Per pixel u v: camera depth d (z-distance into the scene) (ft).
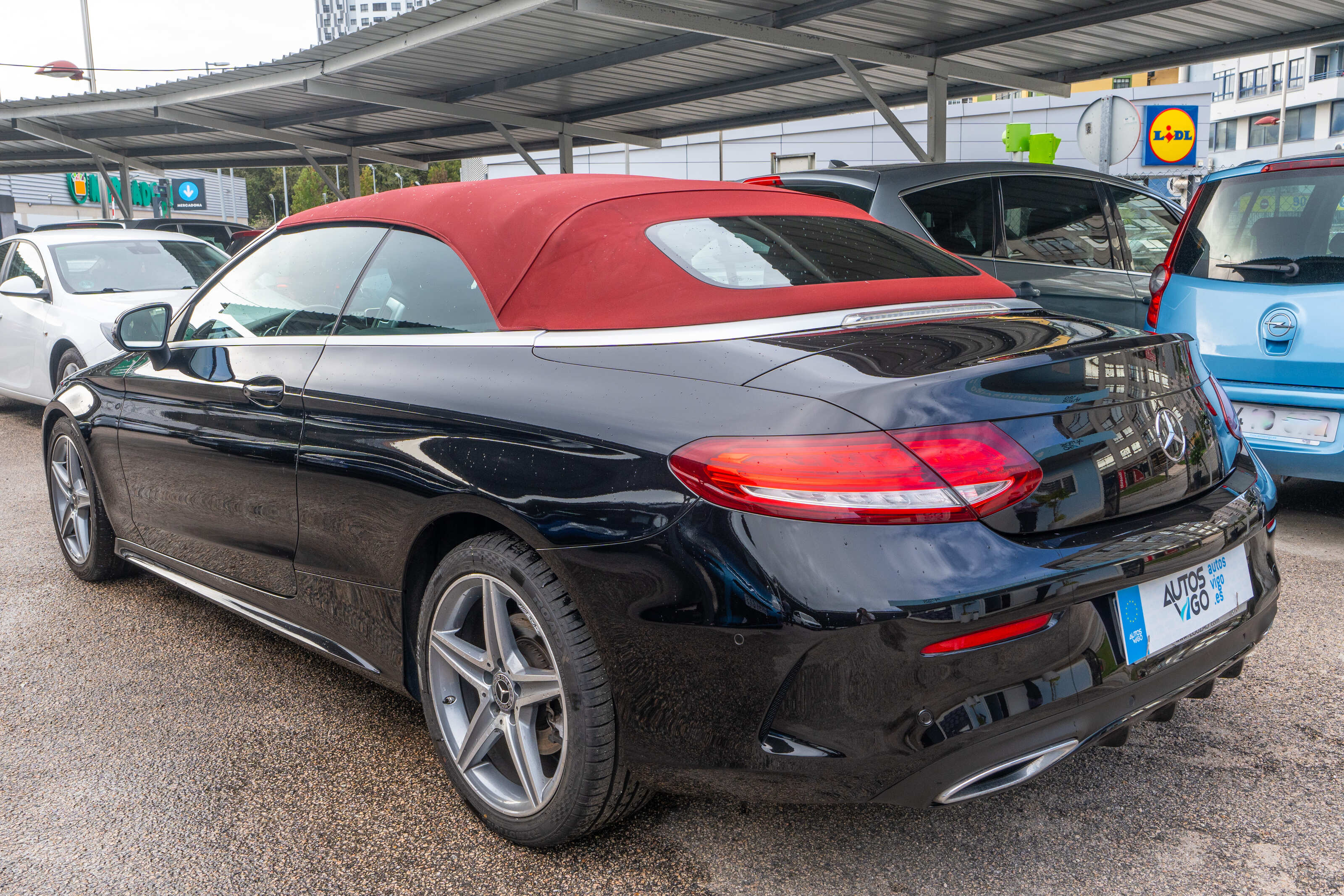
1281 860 7.06
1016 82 39.60
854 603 5.68
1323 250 14.47
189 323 11.00
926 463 5.76
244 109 54.13
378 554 8.13
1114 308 19.16
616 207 8.11
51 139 65.26
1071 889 6.79
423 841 7.52
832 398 5.96
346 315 9.02
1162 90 113.39
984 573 5.78
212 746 9.06
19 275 26.50
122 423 11.53
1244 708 9.45
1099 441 6.43
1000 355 6.44
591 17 33.94
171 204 106.73
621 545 6.33
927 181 17.78
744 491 5.89
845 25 34.40
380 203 9.41
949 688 5.78
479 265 8.05
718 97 48.14
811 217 9.13
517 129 58.08
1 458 22.68
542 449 6.81
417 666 8.14
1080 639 6.15
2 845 7.52
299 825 7.75
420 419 7.64
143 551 12.07
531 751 7.22
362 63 38.63
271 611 9.95
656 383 6.60
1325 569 13.52
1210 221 15.75
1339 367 14.08
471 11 33.06
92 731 9.37
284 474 8.98
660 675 6.31
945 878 6.96
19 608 12.73
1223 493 7.33
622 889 6.89
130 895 6.89
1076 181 19.48
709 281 7.39
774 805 7.94
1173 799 7.91
